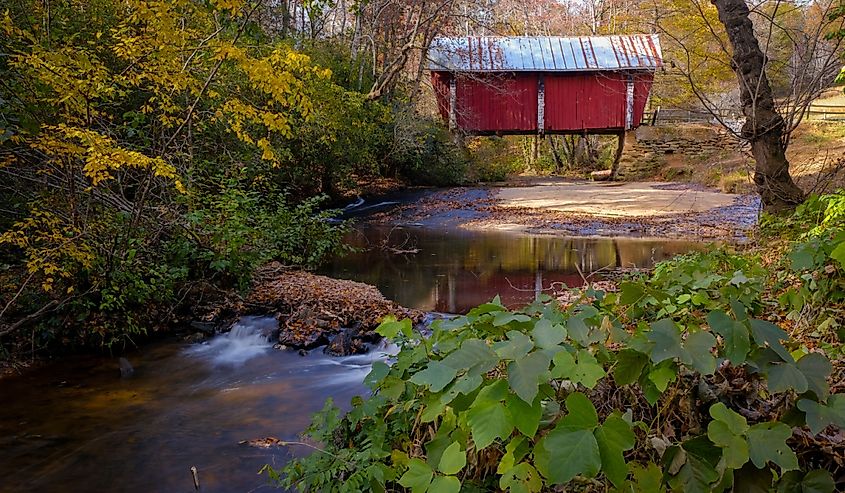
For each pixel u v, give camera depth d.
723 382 1.94
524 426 1.38
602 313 1.88
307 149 14.34
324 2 9.36
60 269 5.19
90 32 7.11
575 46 23.44
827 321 2.64
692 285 2.26
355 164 19.16
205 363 5.77
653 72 22.83
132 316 6.20
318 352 6.02
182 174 7.61
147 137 6.41
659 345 1.47
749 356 1.49
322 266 10.05
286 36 16.08
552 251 10.88
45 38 5.50
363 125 16.80
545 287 8.12
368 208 17.69
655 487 1.51
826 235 4.06
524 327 1.74
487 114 23.64
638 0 22.22
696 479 1.43
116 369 5.61
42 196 5.58
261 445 4.06
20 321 5.32
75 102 5.08
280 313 6.89
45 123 5.05
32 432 4.32
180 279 7.00
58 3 6.82
